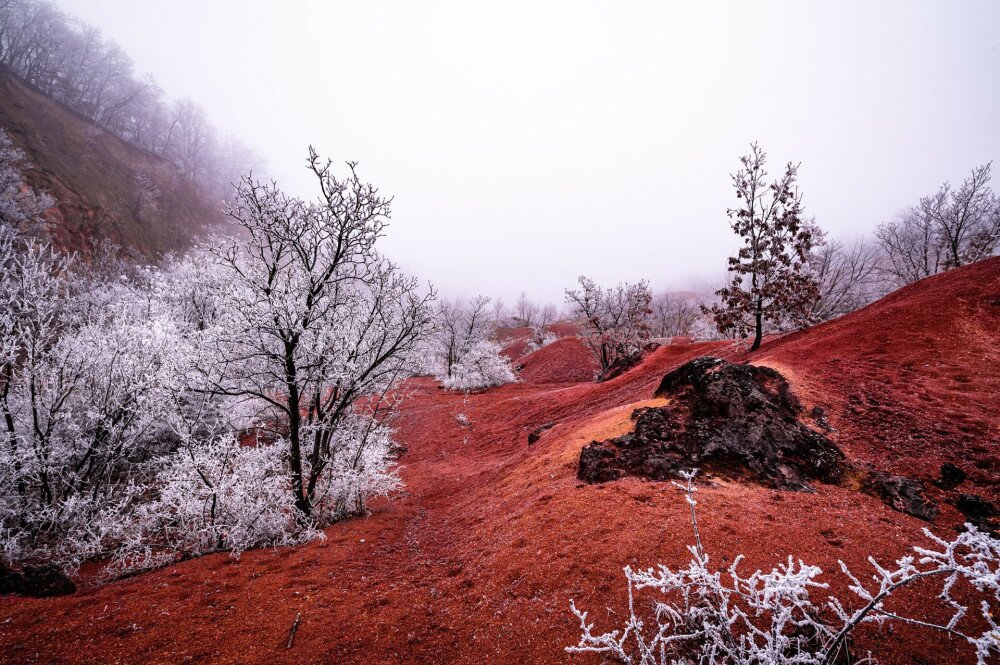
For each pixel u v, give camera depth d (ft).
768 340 60.29
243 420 33.65
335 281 26.89
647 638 11.86
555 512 21.08
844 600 12.81
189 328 39.29
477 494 30.73
